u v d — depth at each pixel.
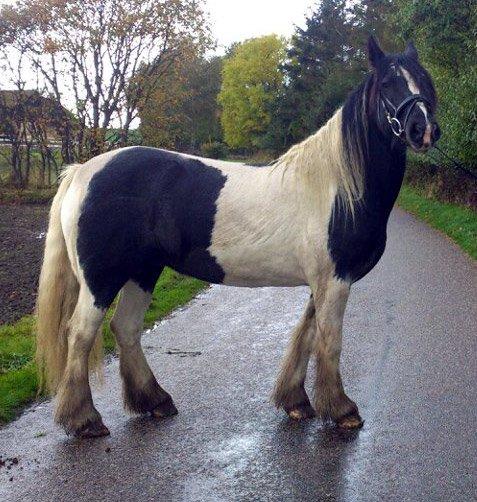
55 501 3.31
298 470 3.62
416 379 4.96
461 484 3.42
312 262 4.03
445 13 12.32
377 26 33.53
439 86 13.41
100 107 18.31
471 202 14.02
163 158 4.23
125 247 4.12
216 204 4.11
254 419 4.36
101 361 4.34
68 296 4.26
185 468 3.66
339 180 3.97
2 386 4.81
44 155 20.94
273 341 6.13
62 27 17.67
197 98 49.91
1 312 7.06
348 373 5.15
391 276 9.05
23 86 19.23
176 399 4.73
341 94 32.34
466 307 7.09
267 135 39.03
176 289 8.45
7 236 12.45
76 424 4.06
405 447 3.86
